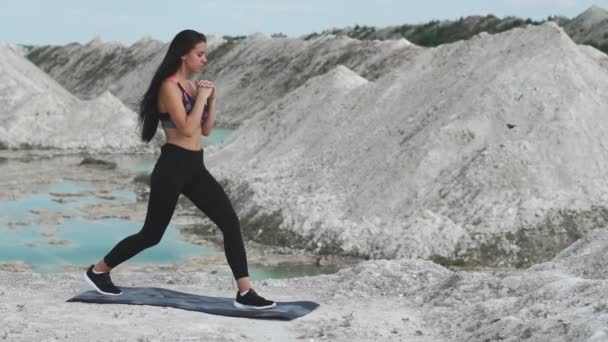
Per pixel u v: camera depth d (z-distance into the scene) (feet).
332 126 81.76
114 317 16.66
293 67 218.79
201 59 16.93
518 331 14.53
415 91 77.51
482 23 245.04
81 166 107.04
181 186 17.13
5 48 177.06
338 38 219.41
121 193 82.64
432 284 21.54
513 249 50.93
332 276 23.75
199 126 17.02
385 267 23.27
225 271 48.24
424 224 52.90
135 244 17.83
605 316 13.57
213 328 16.30
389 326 17.26
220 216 17.62
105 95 147.95
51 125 139.13
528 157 59.00
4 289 19.56
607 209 54.85
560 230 52.60
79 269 48.57
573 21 218.38
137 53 297.33
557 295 16.78
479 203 55.42
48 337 14.84
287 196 65.05
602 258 20.03
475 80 71.10
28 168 103.50
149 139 17.34
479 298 19.13
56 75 325.01
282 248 55.67
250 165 82.94
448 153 61.77
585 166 59.06
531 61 69.72
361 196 61.05
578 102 64.69
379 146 69.10
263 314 17.58
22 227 62.39
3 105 146.82
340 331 16.58
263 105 208.13
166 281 22.84
